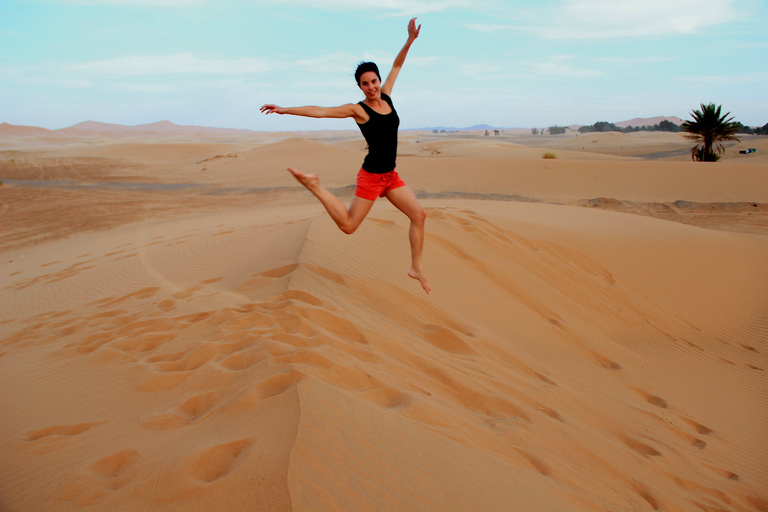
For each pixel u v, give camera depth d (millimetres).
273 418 3375
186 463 3062
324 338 5062
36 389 4754
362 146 101250
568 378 6805
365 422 3553
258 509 2613
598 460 4594
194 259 10344
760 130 125500
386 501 2854
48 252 17203
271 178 40219
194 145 81188
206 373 4410
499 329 7699
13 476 3324
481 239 10867
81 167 56344
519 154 62500
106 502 2908
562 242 12531
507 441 4266
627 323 9875
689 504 4438
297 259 7711
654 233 14969
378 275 7832
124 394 4383
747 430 6641
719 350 9648
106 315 7238
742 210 22828
